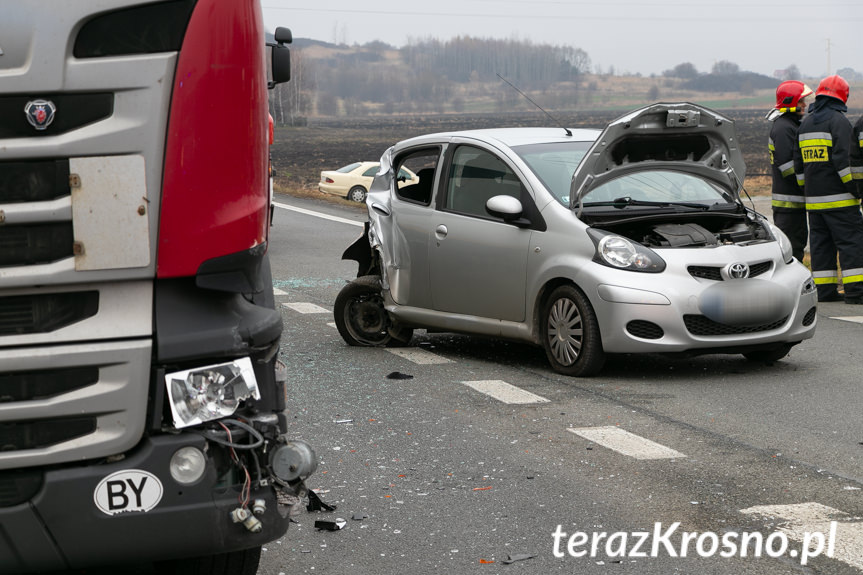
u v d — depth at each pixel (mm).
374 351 9719
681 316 8055
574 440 6543
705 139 8758
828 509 5227
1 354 3258
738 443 6461
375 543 4793
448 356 9453
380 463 6062
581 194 8461
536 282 8539
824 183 12562
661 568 4488
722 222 8961
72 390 3307
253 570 4133
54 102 3230
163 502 3340
